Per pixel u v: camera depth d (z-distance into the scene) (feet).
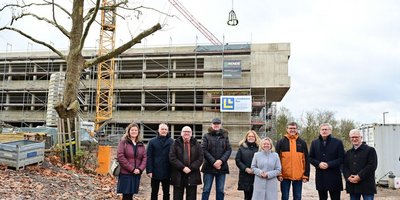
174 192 25.49
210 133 27.37
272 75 145.59
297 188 26.55
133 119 150.61
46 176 31.91
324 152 25.89
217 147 26.86
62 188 28.84
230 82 146.72
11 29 47.47
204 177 27.02
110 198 28.84
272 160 25.34
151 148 26.35
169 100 153.28
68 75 44.50
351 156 24.57
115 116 151.64
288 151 26.58
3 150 32.30
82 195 27.94
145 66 154.81
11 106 163.63
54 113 108.17
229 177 58.23
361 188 23.84
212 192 39.24
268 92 158.30
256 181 25.39
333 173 25.66
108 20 145.69
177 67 158.71
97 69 151.33
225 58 149.48
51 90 110.32
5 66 164.86
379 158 47.60
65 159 42.39
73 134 43.75
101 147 45.09
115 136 118.93
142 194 35.68
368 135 50.19
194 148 25.61
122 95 158.61
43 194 25.63
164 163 26.16
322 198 26.12
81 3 45.62
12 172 30.78
